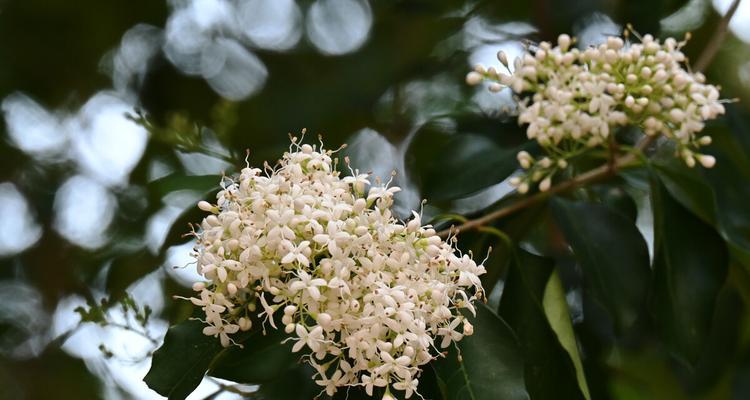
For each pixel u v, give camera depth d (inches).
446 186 32.0
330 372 28.3
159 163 39.4
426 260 26.7
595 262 30.4
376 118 40.9
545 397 29.8
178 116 33.9
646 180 32.6
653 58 30.2
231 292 26.6
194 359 28.0
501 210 31.2
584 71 30.4
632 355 35.6
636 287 30.3
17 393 39.9
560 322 30.1
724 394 36.7
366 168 39.1
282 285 26.8
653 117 30.6
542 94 30.6
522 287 30.4
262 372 28.1
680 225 31.3
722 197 32.6
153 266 34.2
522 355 28.2
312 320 27.5
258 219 26.7
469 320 28.5
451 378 28.1
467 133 33.1
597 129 30.3
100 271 38.0
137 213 39.4
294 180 27.1
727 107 34.1
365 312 26.2
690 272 31.1
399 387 26.3
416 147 37.2
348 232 26.5
